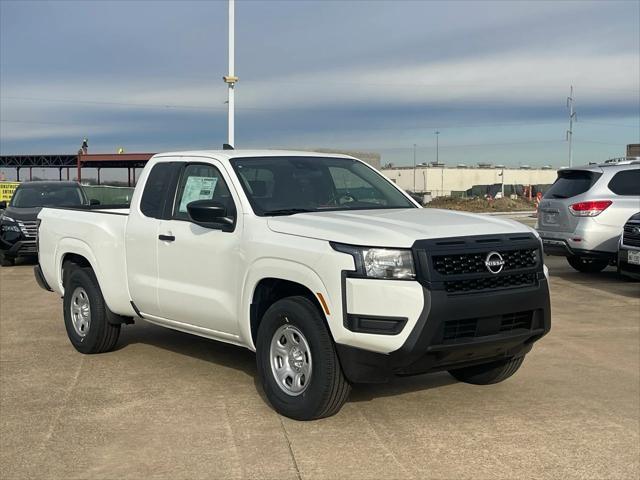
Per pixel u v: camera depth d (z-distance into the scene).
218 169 5.93
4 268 15.20
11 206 16.44
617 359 6.93
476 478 4.11
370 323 4.54
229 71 22.33
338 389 4.84
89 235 7.00
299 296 5.05
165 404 5.49
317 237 4.85
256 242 5.25
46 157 58.03
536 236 5.14
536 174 95.69
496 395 5.73
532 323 5.05
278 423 5.04
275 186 5.82
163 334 8.07
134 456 4.46
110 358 6.97
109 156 48.59
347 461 4.36
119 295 6.73
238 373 6.38
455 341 4.64
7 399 5.64
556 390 5.89
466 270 4.70
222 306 5.62
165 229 6.17
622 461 4.38
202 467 4.29
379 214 5.48
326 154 6.61
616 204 11.43
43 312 9.61
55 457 4.45
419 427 4.96
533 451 4.53
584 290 11.07
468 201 53.03
